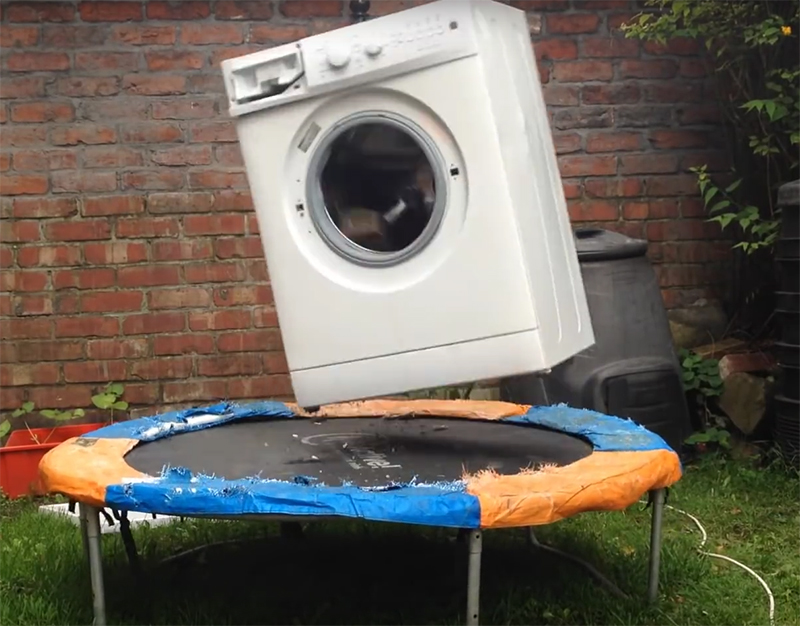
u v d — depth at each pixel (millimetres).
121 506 1894
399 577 2465
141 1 3709
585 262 3414
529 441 2385
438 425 2656
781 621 2201
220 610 2238
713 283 3977
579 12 3869
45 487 2039
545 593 2318
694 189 3957
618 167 3924
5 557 2574
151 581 2426
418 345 2125
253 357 3824
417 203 2176
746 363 3684
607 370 3363
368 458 2193
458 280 2084
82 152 3727
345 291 2166
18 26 3680
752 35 3520
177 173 3764
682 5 3527
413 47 2055
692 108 3936
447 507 1768
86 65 3709
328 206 2213
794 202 3258
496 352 2074
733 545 2717
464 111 2037
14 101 3693
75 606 2246
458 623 2148
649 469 2033
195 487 1858
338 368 2189
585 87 3895
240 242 3799
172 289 3785
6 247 3719
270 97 2162
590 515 2979
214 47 3744
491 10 2166
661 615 2186
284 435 2512
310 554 2646
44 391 3756
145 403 3789
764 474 3305
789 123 3670
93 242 3750
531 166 2176
